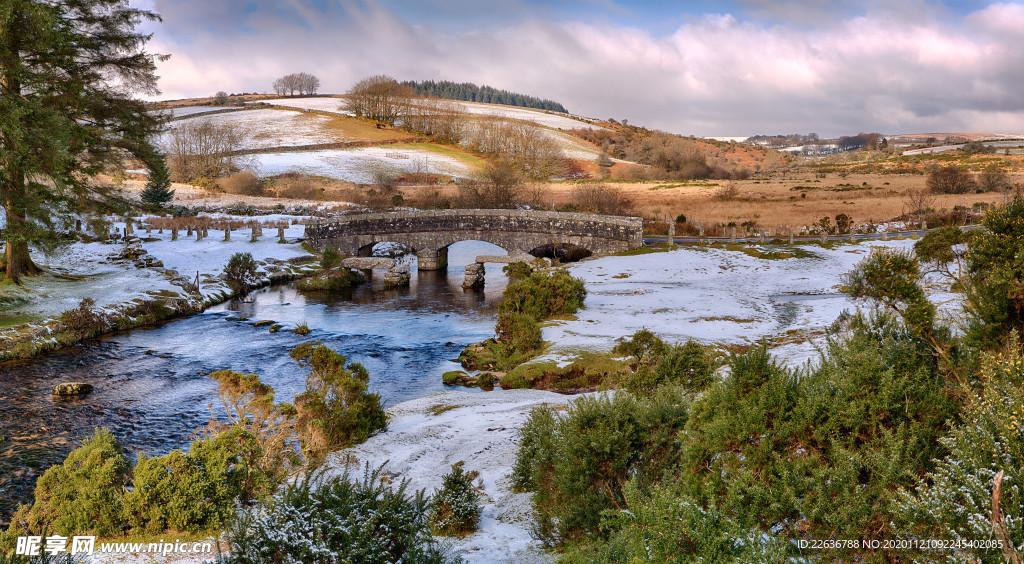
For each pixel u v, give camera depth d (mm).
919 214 57344
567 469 9008
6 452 15562
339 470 12758
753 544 5699
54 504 9789
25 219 29422
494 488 11727
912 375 7457
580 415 9398
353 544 6031
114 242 46500
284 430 13547
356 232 52688
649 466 8859
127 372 23141
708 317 29531
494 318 33688
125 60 34156
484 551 8570
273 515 6254
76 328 28016
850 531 5871
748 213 67312
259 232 53469
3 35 28172
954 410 6730
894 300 10078
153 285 36125
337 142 121250
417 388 21750
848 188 85438
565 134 162625
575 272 43188
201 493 9805
